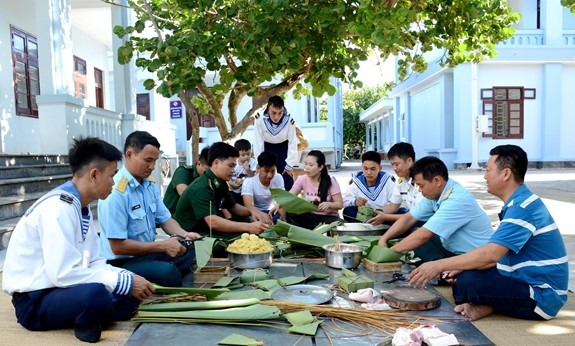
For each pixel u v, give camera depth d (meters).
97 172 2.55
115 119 8.93
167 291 2.72
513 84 17.16
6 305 3.14
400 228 3.61
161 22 5.19
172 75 4.25
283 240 4.04
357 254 3.45
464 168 16.98
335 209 5.02
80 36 12.30
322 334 2.33
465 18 5.54
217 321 2.44
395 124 25.05
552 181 11.99
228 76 5.22
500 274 2.73
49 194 2.53
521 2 17.50
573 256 4.36
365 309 2.60
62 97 7.23
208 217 3.80
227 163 3.85
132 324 2.63
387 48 4.66
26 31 9.83
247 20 4.46
